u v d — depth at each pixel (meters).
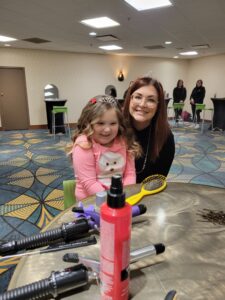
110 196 0.47
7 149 5.05
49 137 6.37
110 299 0.49
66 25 4.67
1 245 0.64
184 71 10.34
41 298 0.50
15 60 7.22
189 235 0.74
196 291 0.53
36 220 2.29
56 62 7.79
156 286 0.54
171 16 4.12
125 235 0.46
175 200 0.96
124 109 1.42
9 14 3.96
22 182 3.23
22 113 7.63
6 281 1.50
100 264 0.50
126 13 3.95
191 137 6.32
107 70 8.70
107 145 1.20
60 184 3.17
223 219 0.83
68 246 0.67
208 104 9.62
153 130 1.44
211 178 3.44
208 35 5.62
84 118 1.18
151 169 1.50
